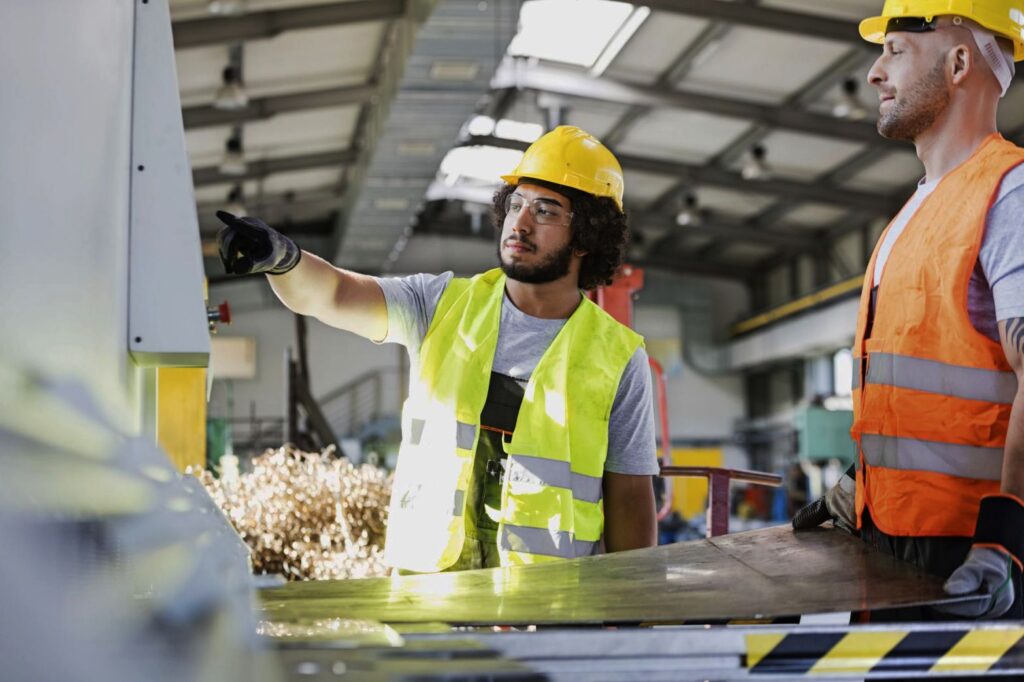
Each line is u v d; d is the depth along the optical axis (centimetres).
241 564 105
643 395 256
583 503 243
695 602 144
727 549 183
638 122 1895
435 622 131
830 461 1986
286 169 1977
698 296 2717
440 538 235
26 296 107
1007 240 174
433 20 1202
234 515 449
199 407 505
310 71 1558
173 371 503
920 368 183
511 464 239
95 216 126
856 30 1416
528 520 236
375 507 470
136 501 77
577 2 1485
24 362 79
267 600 149
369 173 1778
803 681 127
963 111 191
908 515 182
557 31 1597
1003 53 193
